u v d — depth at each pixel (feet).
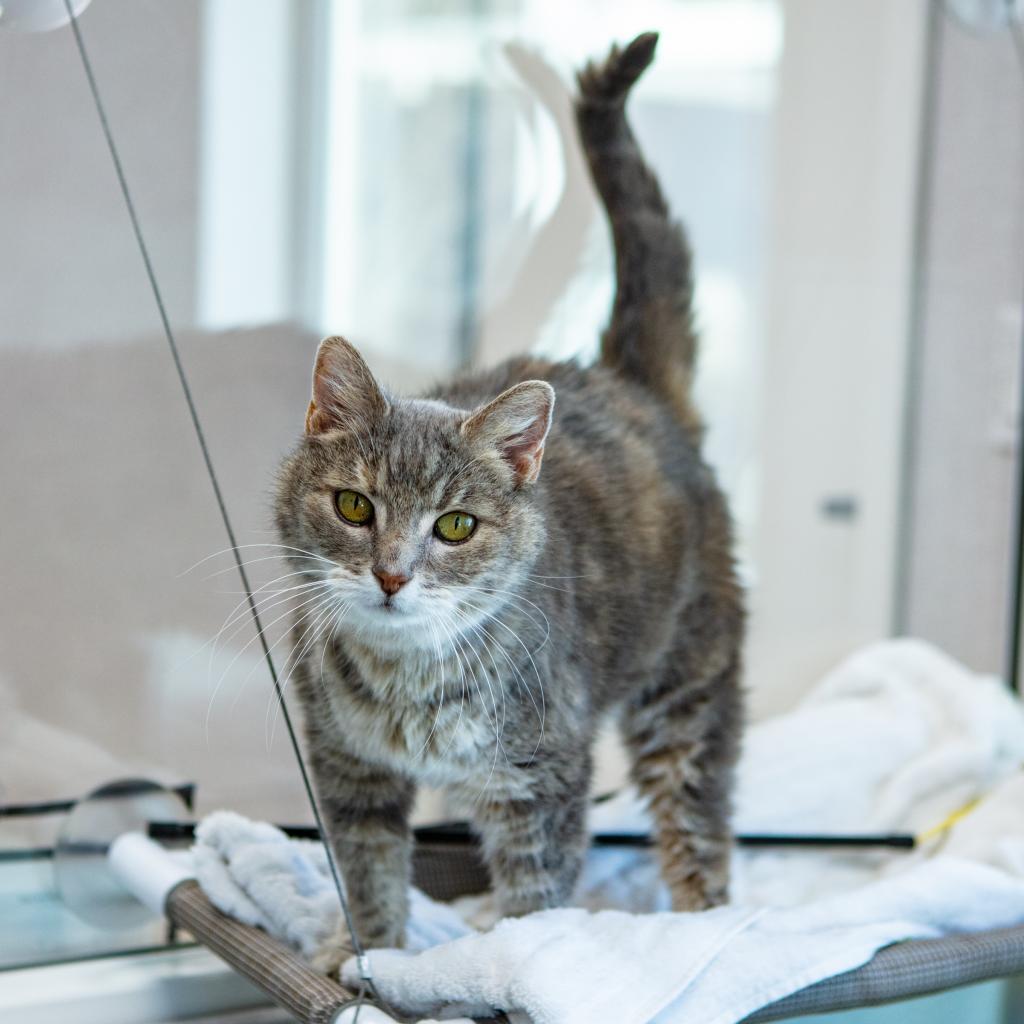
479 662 5.20
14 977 5.93
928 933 5.45
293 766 4.93
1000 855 6.29
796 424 10.58
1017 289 8.66
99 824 6.11
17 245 5.45
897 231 9.82
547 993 4.37
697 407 7.33
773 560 10.38
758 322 11.16
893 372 9.88
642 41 6.57
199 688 5.45
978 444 9.15
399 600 5.03
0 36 5.24
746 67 11.54
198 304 6.38
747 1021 4.77
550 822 5.36
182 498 5.41
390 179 13.07
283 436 5.94
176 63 6.03
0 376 5.54
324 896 5.39
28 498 5.63
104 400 5.49
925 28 9.34
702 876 6.28
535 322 8.70
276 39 11.21
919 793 7.34
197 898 5.57
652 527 6.00
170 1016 6.01
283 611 5.22
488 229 11.50
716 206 11.69
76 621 5.69
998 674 8.96
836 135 10.46
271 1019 6.14
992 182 8.79
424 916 5.76
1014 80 8.46
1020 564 8.77
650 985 4.56
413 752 5.32
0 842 5.92
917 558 9.78
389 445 5.23
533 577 5.34
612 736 6.94
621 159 6.81
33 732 5.86
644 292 6.82
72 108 5.26
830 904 5.47
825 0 10.54
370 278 12.34
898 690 8.31
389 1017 4.46
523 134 10.05
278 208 11.38
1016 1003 5.85
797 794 7.25
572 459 5.86
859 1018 5.33
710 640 6.41
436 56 13.00
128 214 5.30
